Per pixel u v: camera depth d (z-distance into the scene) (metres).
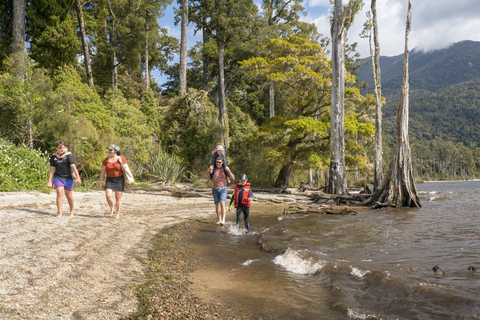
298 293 4.11
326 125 23.69
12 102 14.74
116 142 18.48
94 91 22.19
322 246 6.59
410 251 6.00
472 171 147.75
